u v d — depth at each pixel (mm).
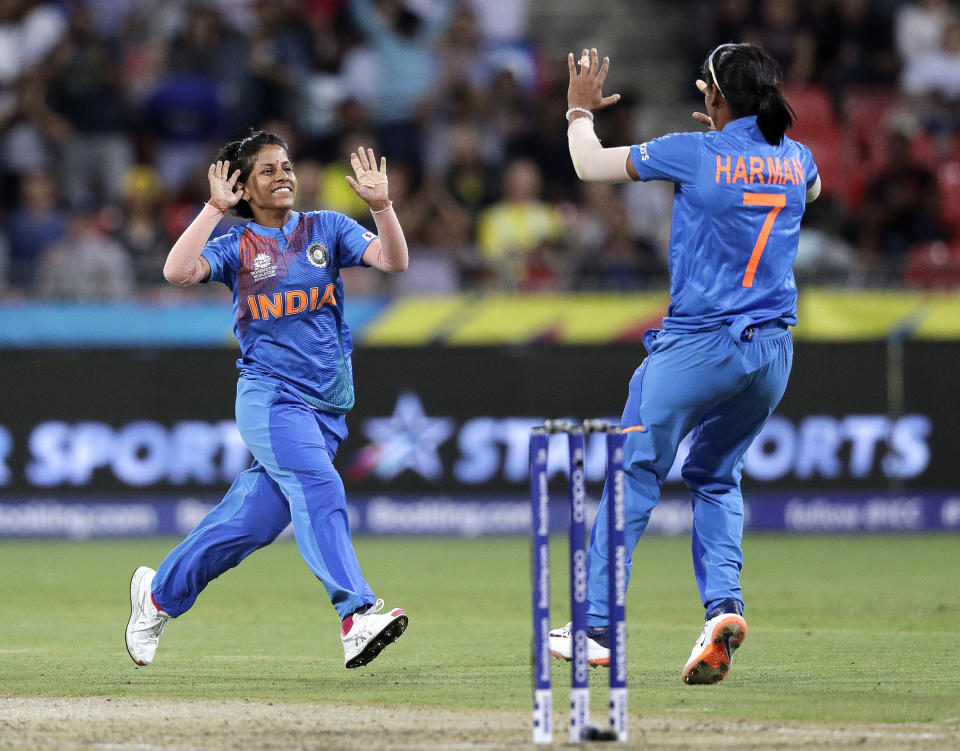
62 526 49406
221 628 29281
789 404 49438
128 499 49375
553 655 22188
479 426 49531
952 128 62750
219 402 49250
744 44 21484
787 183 21094
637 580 37625
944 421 49469
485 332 49625
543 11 74250
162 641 27297
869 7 65375
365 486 49594
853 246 58625
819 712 18719
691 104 70250
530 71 67812
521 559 43062
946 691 20531
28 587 37125
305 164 55812
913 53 65500
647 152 21062
